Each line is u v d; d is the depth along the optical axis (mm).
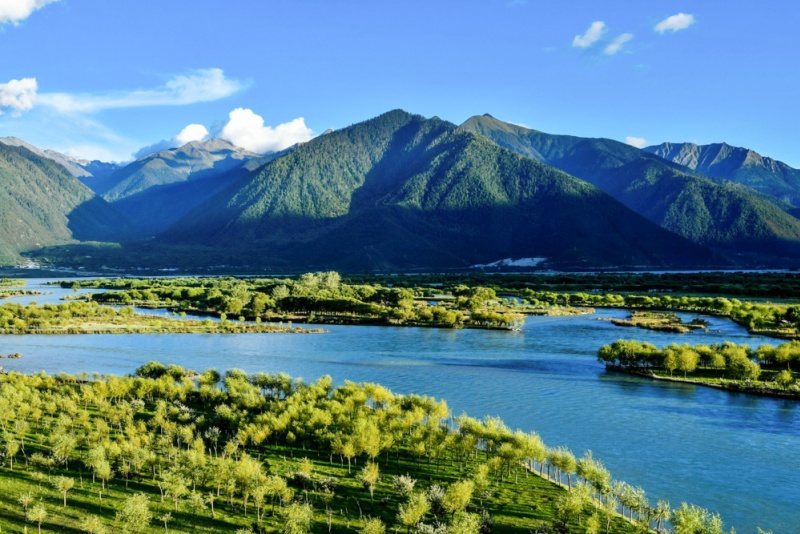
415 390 139750
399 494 77938
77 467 87312
